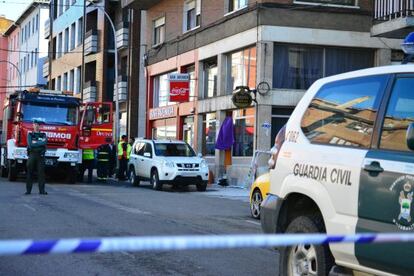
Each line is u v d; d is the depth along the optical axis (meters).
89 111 26.25
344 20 25.23
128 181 28.38
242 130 26.67
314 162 6.08
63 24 56.56
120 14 43.38
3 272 7.74
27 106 24.05
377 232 5.13
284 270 6.42
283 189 6.49
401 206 4.93
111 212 14.15
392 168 5.11
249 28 25.67
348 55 25.64
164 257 8.83
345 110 6.02
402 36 20.94
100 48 45.28
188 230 11.39
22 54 77.44
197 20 31.44
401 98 5.38
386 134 5.38
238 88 24.47
